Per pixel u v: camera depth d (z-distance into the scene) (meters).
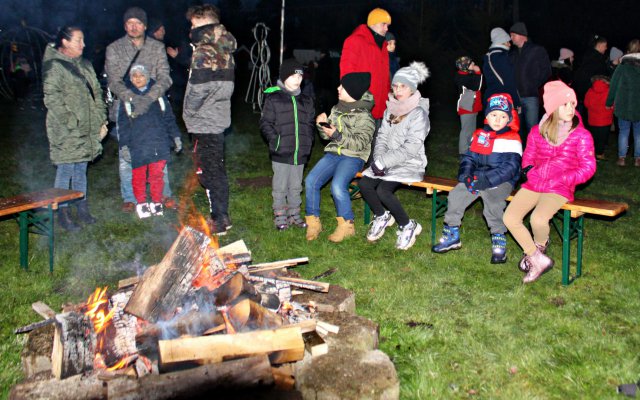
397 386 3.20
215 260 3.83
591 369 3.62
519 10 24.91
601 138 9.52
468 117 8.38
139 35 5.89
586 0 23.56
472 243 5.81
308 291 4.22
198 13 5.68
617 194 7.73
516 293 4.68
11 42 17.08
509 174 5.00
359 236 5.96
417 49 18.42
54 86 5.55
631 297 4.63
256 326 3.41
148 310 3.45
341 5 30.45
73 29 5.55
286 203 6.46
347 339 3.56
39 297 4.49
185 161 8.85
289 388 3.22
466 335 4.02
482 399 3.36
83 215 6.09
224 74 5.71
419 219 6.59
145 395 2.96
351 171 5.68
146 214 6.32
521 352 3.80
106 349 3.29
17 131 11.49
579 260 5.03
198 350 3.12
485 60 7.90
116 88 5.93
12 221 6.02
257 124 12.77
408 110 5.52
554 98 4.68
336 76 16.75
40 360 3.31
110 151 9.49
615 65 10.84
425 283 4.89
